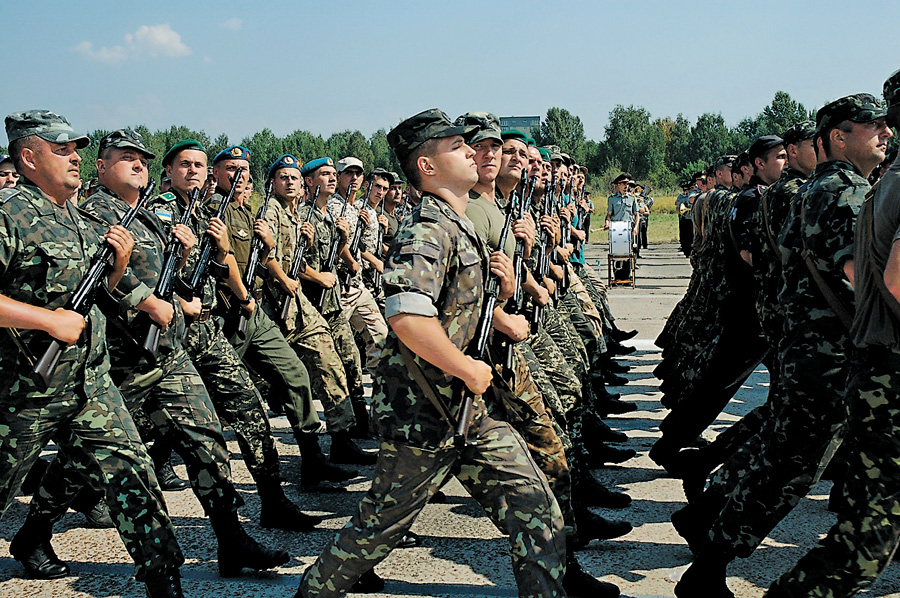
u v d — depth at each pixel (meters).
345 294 6.08
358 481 4.88
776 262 3.68
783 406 3.09
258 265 4.71
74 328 2.63
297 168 5.27
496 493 2.52
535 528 2.49
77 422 2.86
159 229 3.64
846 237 2.90
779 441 3.09
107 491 2.87
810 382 3.02
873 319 2.52
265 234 4.69
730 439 4.27
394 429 2.49
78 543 3.93
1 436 2.75
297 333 4.88
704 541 3.20
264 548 3.53
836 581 2.61
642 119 77.44
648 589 3.36
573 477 3.80
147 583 2.90
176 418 3.41
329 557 2.56
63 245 2.82
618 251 14.31
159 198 4.34
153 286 3.45
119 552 3.81
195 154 4.35
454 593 3.34
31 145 2.82
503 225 3.29
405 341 2.37
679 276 16.45
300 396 4.66
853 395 2.58
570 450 3.78
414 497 2.53
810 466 3.06
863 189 2.95
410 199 7.39
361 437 5.80
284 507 4.10
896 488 2.51
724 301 4.73
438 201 2.57
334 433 5.07
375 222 7.14
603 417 6.34
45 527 3.48
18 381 2.71
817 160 3.19
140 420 3.86
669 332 7.66
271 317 4.79
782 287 3.16
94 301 2.84
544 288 3.71
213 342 4.00
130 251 2.95
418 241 2.42
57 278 2.80
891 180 2.49
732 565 3.60
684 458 4.78
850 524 2.58
